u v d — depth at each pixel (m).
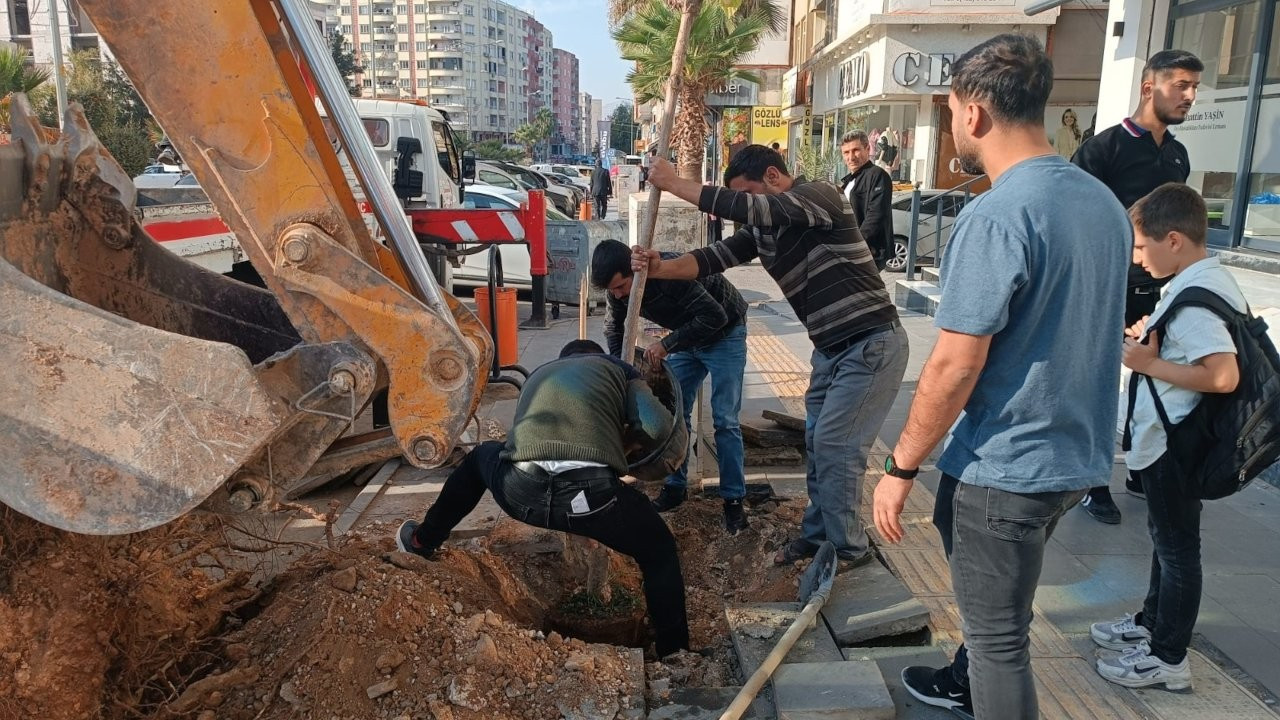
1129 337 3.07
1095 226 2.19
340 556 3.49
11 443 2.09
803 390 7.06
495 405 6.75
